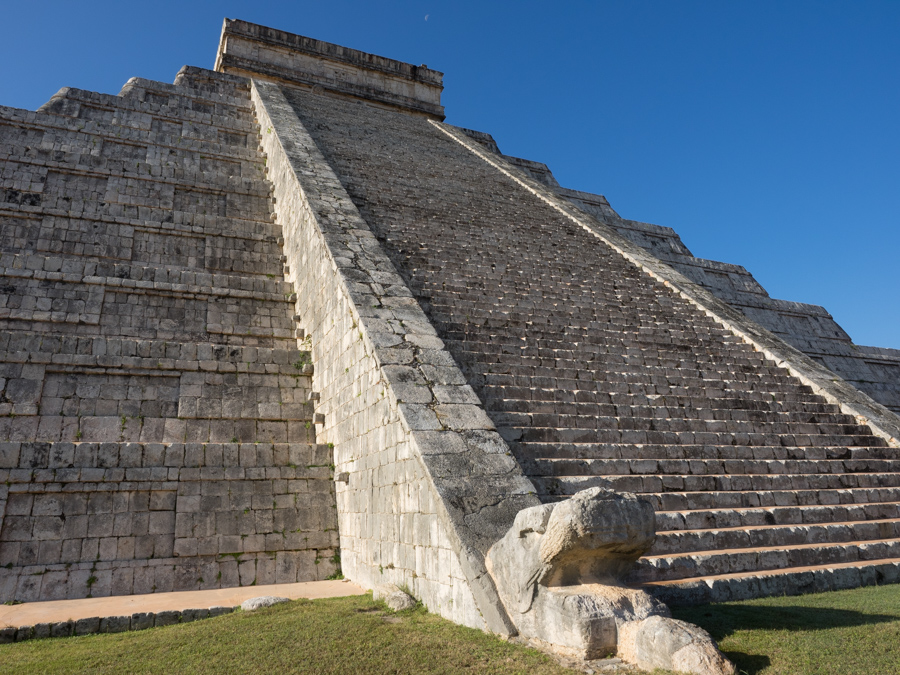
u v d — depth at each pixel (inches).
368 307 393.1
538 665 176.7
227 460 399.2
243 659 202.5
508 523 243.9
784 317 901.2
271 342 525.0
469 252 571.8
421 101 1279.5
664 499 318.3
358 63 1228.5
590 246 689.0
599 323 499.2
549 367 419.2
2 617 291.3
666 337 513.3
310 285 511.2
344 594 326.6
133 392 435.5
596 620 182.7
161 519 373.4
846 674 157.2
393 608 258.5
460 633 211.6
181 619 287.7
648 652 173.3
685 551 284.7
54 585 339.6
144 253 581.9
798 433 427.5
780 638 187.0
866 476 389.7
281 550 385.1
